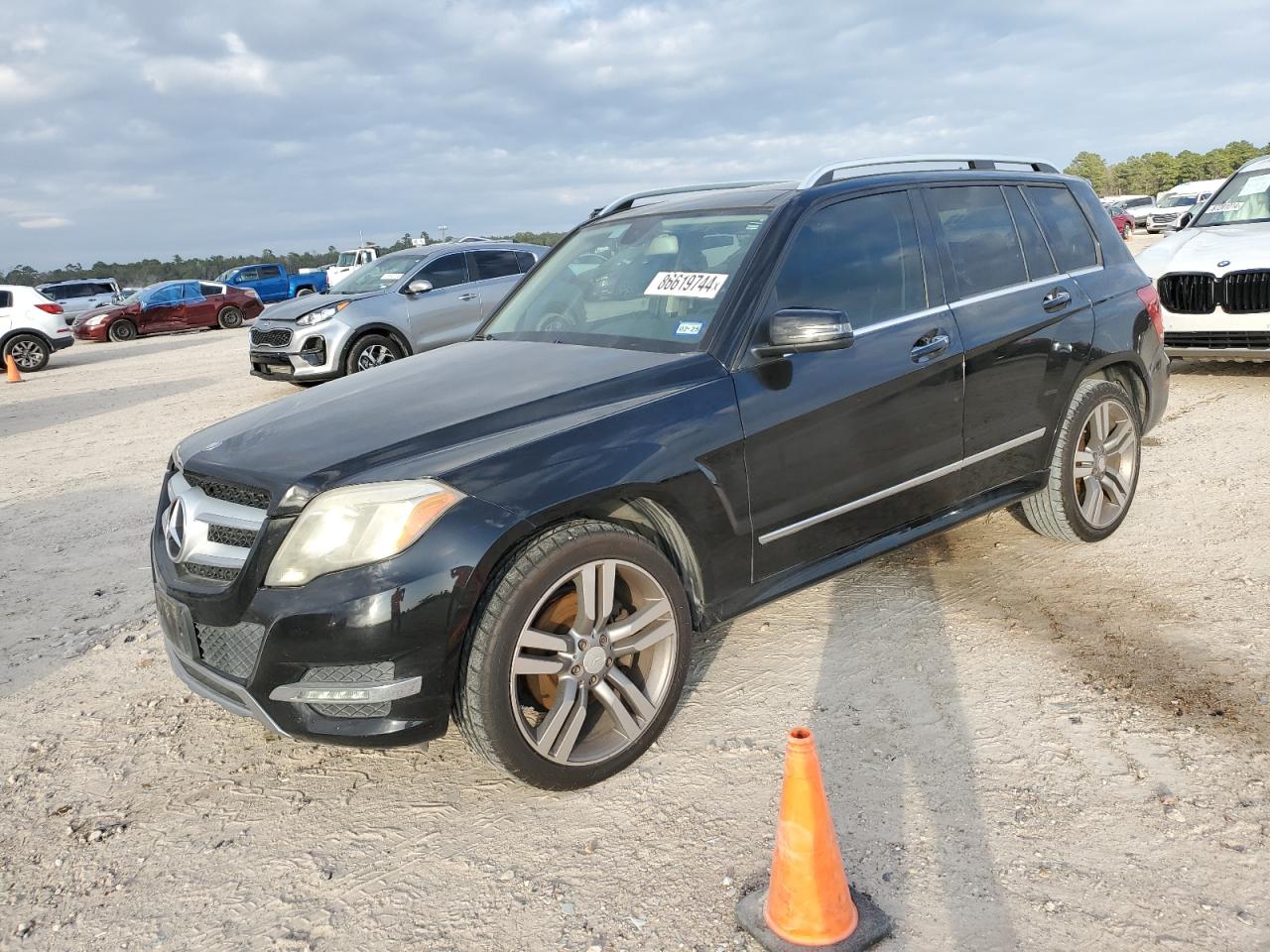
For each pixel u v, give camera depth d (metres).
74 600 5.04
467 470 2.76
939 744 3.09
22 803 3.19
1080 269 4.62
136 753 3.47
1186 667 3.45
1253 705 3.17
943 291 3.94
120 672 4.14
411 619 2.63
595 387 3.12
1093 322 4.46
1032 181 4.59
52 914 2.63
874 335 3.63
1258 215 8.38
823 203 3.70
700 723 3.33
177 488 3.16
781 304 3.43
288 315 10.95
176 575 2.99
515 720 2.79
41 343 18.62
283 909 2.58
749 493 3.26
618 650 2.99
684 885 2.53
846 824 2.71
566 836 2.78
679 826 2.78
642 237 4.04
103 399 13.25
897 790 2.85
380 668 2.66
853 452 3.54
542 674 2.88
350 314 10.72
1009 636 3.80
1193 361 9.20
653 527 3.21
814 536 3.49
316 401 3.47
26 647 4.47
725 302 3.40
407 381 3.52
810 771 2.24
